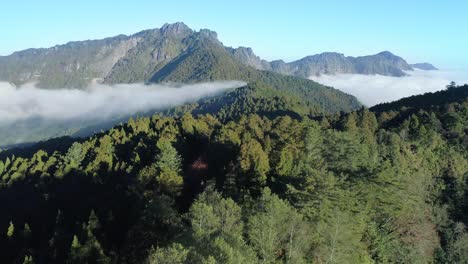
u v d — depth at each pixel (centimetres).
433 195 8825
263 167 7019
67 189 9969
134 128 13125
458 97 15775
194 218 4541
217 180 7462
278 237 4456
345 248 4722
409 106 15912
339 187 5656
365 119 11906
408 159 9294
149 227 5384
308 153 7294
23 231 7762
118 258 5422
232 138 9088
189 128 11544
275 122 11444
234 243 4056
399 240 6656
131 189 7844
